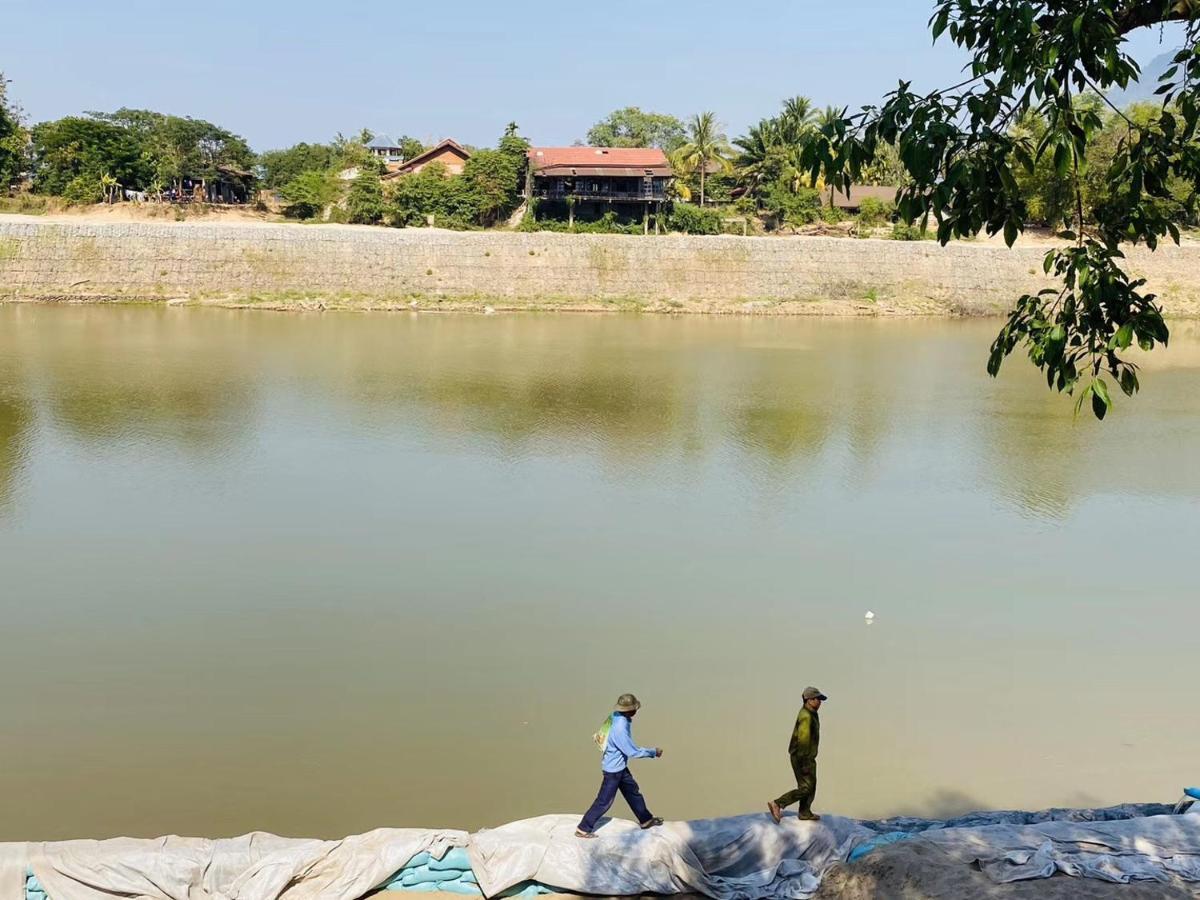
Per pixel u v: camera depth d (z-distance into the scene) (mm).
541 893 11688
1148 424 44062
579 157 99562
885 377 54625
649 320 77250
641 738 17828
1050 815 13297
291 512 30047
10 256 74250
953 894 10562
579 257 83188
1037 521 30828
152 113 110625
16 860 11453
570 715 18641
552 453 37500
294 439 38375
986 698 19531
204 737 17547
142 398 44156
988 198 9445
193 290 76438
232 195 106625
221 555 26438
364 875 11672
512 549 27391
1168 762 17328
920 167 9188
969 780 16656
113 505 30312
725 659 21062
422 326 70062
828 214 101688
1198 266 86062
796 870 11688
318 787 16109
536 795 16031
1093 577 26188
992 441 40625
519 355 58812
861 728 18281
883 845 11695
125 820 15102
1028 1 8844
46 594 23625
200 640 21422
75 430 38656
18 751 16953
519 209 98250
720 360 59000
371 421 41500
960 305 84500
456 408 44312
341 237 79938
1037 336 10023
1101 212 10258
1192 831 11906
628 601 24000
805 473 35656
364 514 30016
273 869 11562
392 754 17141
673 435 40625
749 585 25172
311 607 23266
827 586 25219
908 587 25234
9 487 31703
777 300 83688
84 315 68625
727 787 16344
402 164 114375
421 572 25562
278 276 78000
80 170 96250
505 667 20500
